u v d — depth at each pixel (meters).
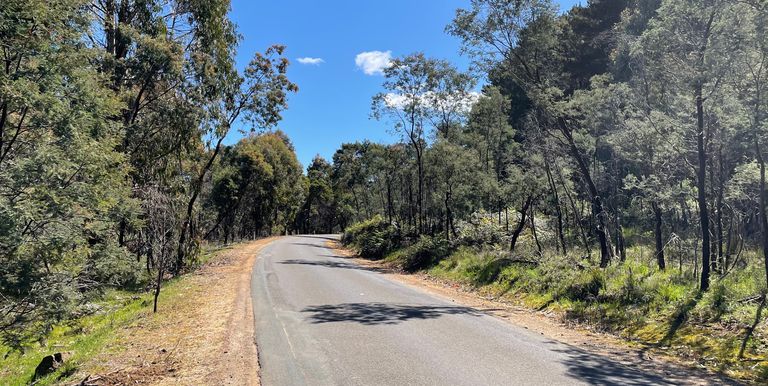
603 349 7.75
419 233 29.00
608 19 33.34
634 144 17.45
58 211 10.33
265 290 13.51
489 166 25.61
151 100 19.97
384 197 52.19
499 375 6.00
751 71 10.31
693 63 11.09
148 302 12.38
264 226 69.75
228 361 6.45
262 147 63.62
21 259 9.61
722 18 10.34
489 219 28.36
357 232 40.12
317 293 13.15
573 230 27.16
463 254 19.92
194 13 20.81
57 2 9.95
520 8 16.31
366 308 10.83
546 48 17.06
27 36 9.41
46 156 9.70
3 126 10.37
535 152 20.75
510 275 14.78
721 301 8.87
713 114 11.66
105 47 18.81
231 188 51.75
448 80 26.72
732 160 15.38
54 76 10.11
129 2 19.42
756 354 6.87
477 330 8.70
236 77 23.20
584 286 11.41
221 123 22.95
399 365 6.33
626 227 27.34
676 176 18.64
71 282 10.58
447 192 25.59
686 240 18.94
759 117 10.57
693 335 8.02
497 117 27.50
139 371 6.11
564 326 9.73
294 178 72.56
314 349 7.11
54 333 10.73
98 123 12.70
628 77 22.30
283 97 25.06
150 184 14.83
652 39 11.55
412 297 13.03
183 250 20.27
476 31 17.05
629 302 10.16
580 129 20.77
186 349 7.13
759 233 18.34
